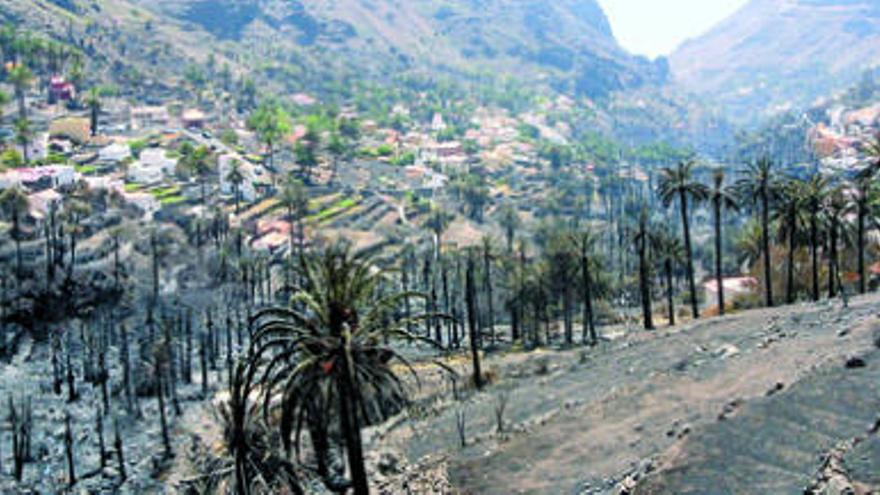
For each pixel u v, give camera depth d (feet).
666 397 162.71
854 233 335.88
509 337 463.01
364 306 156.97
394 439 198.59
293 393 137.80
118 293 462.19
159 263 516.73
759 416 117.60
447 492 146.20
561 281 408.87
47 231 451.94
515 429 176.14
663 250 351.46
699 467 105.91
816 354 156.76
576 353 273.13
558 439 156.56
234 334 459.73
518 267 450.71
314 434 179.11
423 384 277.03
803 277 355.97
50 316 421.18
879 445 93.56
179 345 418.51
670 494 101.14
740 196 328.08
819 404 117.29
